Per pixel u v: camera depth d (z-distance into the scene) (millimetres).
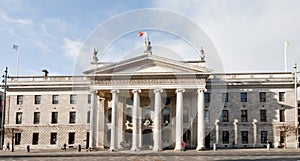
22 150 71625
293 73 73625
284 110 72875
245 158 40125
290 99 72938
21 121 76125
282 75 74125
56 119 75438
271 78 73625
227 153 50844
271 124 72562
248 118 73125
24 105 76688
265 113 73250
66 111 75375
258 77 74250
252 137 72500
